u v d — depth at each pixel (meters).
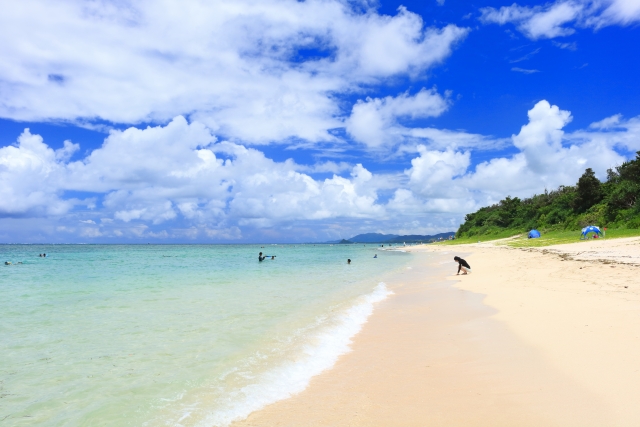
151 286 20.39
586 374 5.82
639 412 4.54
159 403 5.82
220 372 7.14
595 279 15.09
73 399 6.00
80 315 12.34
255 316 12.08
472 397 5.51
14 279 24.34
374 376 6.77
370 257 58.81
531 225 81.12
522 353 7.21
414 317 11.70
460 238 110.56
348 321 11.37
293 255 69.19
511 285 16.30
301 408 5.55
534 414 4.79
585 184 63.47
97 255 67.75
